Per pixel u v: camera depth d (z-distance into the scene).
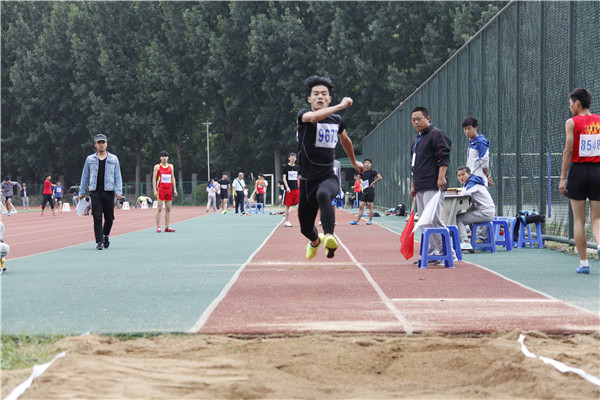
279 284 10.62
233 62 83.38
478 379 5.33
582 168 11.53
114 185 18.27
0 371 5.58
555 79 16.70
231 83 82.62
